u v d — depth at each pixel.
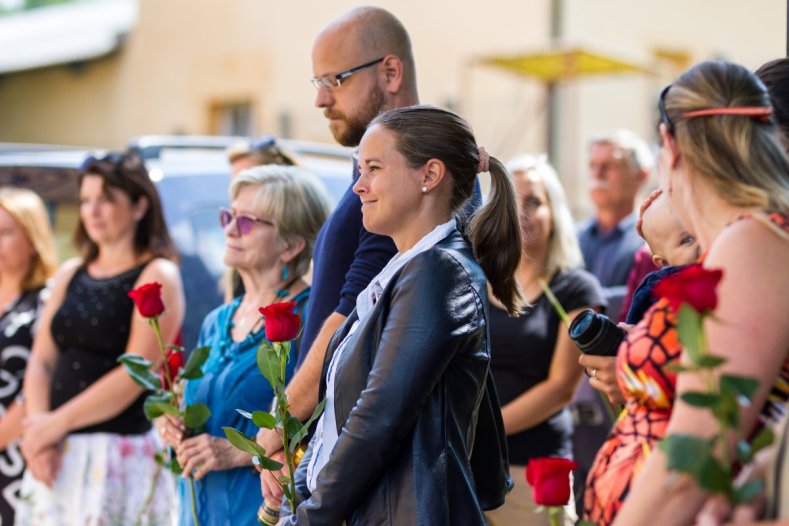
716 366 3.43
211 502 6.52
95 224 8.48
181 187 9.86
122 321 8.41
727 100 4.01
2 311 9.40
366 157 5.18
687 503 3.81
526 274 7.86
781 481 3.52
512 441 7.61
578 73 20.14
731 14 22.77
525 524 7.53
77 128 32.03
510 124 22.97
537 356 7.70
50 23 34.81
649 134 21.69
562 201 7.98
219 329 6.98
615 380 4.85
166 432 6.57
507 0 23.30
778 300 3.83
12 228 9.38
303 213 6.94
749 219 3.90
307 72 26.44
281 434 5.43
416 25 24.81
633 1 23.36
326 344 5.74
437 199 5.18
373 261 5.77
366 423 4.73
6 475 9.06
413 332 4.75
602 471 4.37
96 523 8.11
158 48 29.91
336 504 4.76
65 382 8.45
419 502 4.70
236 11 27.95
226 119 28.66
